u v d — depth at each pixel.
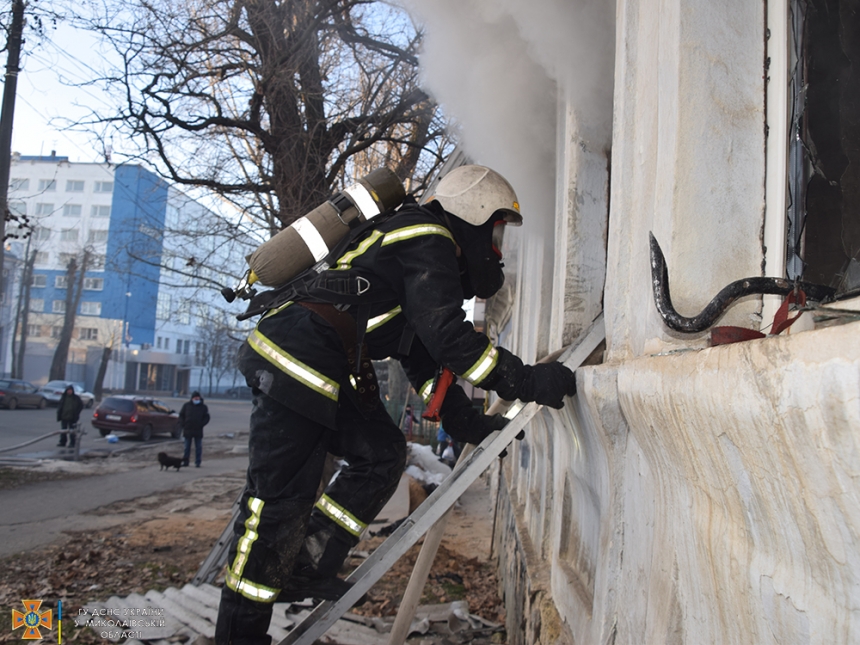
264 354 2.26
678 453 1.25
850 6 1.34
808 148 1.37
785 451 0.84
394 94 8.55
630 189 1.94
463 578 5.96
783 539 0.92
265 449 2.24
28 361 59.50
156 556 7.04
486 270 2.38
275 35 7.82
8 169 9.36
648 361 1.39
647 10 1.87
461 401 2.54
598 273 2.71
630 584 1.68
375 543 7.19
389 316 2.32
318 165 8.41
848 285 1.27
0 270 9.64
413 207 2.30
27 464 15.31
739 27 1.54
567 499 2.70
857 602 0.77
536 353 3.75
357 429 2.45
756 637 1.03
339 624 4.07
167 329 68.44
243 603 2.21
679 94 1.53
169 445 22.25
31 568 6.42
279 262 2.26
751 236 1.52
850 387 0.68
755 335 1.18
